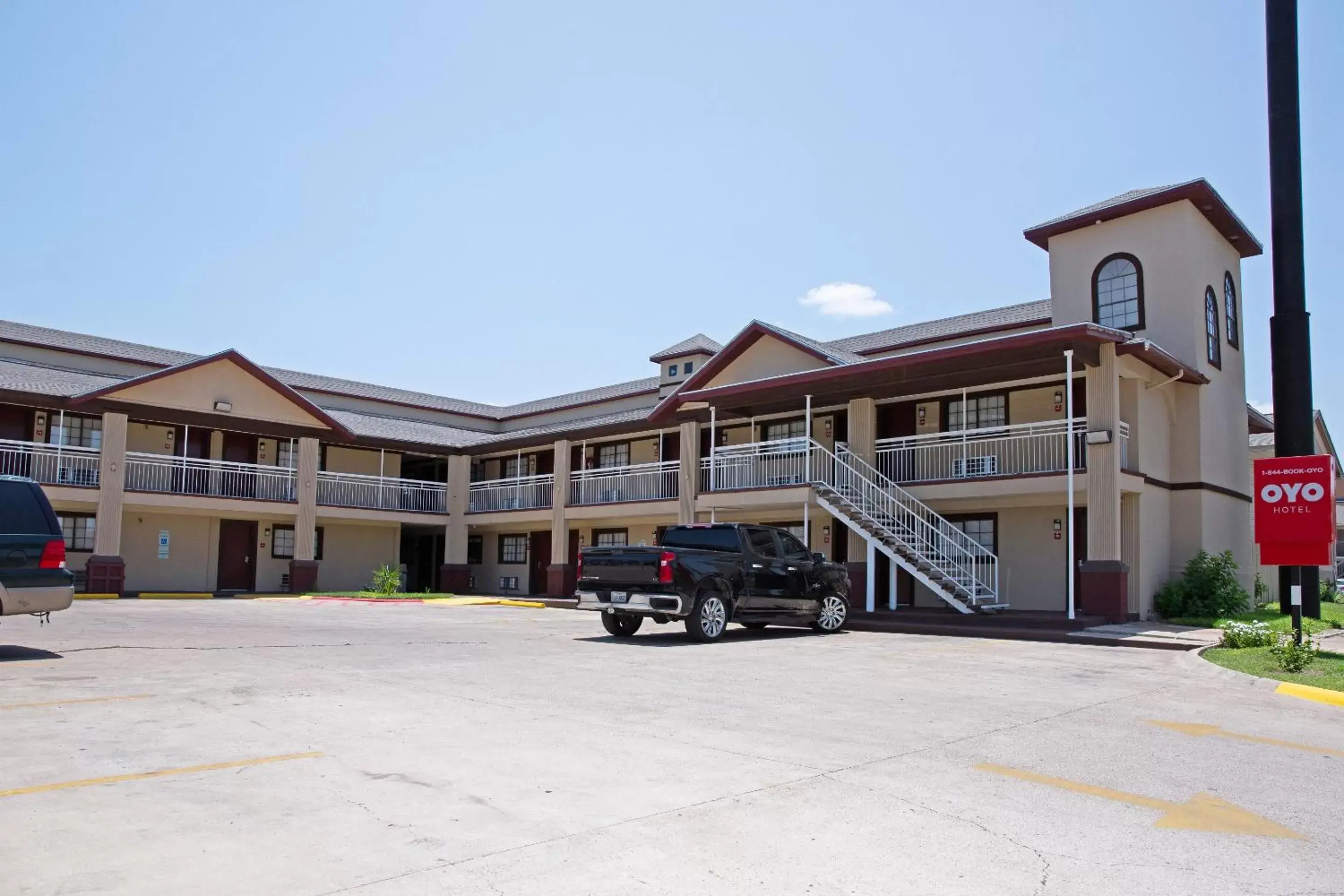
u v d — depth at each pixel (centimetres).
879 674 1159
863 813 551
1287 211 2208
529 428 3866
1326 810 581
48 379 2859
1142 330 2256
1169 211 2247
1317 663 1250
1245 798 602
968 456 2262
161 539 3039
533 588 3444
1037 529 2177
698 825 523
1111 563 1842
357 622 1927
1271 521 1392
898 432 2412
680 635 1666
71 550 2867
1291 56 2234
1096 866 473
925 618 1920
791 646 1498
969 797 591
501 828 512
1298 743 778
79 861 446
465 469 3506
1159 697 1012
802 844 495
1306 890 447
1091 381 1894
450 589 3447
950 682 1095
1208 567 2050
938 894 434
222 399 2984
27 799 541
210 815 522
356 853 470
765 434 2734
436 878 440
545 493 3275
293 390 3231
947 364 2006
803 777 630
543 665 1195
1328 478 1352
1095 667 1272
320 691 931
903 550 2052
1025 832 524
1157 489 2117
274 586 3259
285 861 456
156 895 410
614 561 1565
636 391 3491
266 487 3130
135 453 2808
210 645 1340
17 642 1305
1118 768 676
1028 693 1019
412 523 3412
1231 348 2480
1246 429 2564
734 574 1590
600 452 3316
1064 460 2086
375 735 726
